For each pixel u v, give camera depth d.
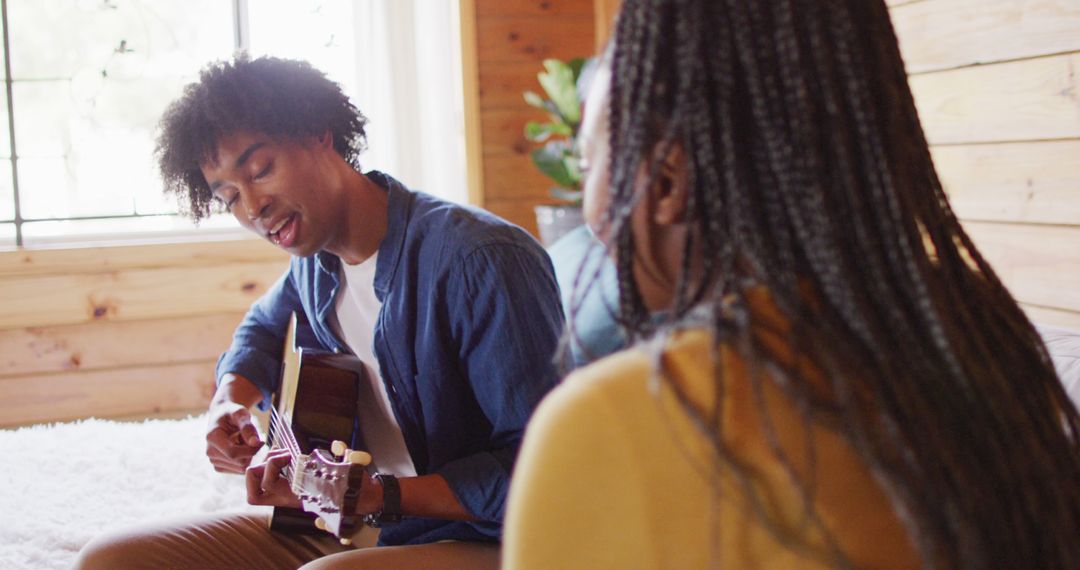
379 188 1.61
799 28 0.61
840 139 0.61
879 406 0.57
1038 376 0.71
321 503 1.48
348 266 1.63
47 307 3.74
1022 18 2.03
